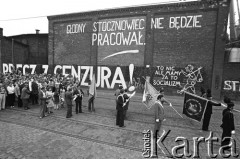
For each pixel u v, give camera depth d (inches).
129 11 688.4
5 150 241.9
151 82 674.2
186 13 607.5
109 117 389.4
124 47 714.2
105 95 641.6
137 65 697.6
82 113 419.5
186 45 616.4
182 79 628.7
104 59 754.8
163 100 349.4
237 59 561.0
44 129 317.7
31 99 522.6
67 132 305.4
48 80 553.6
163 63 653.3
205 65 596.1
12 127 326.0
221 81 575.5
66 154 233.0
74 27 802.2
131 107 481.4
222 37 563.2
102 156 228.1
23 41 1027.3
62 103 479.2
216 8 566.3
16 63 960.3
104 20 738.8
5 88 455.5
